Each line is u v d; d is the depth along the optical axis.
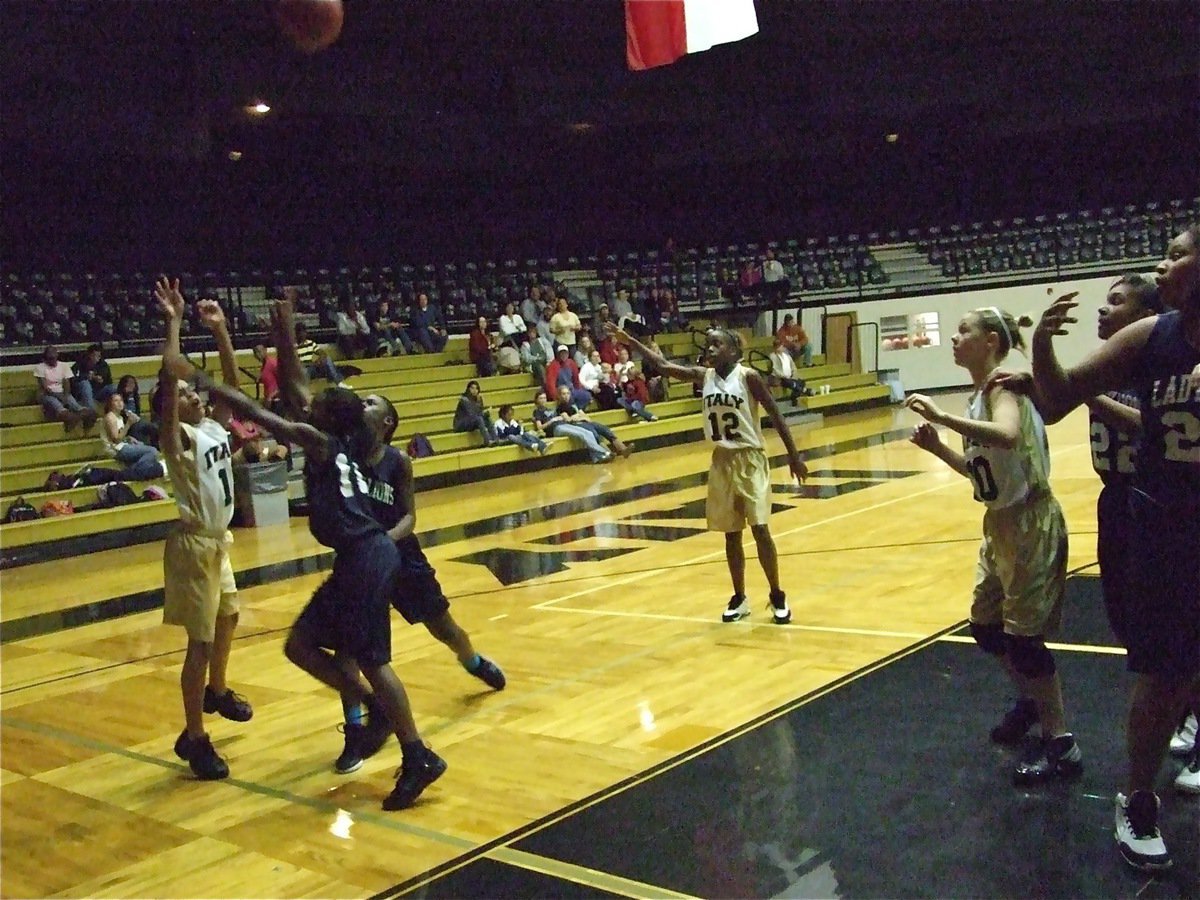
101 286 18.91
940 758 4.30
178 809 4.51
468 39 20.67
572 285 24.02
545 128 24.33
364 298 20.56
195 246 21.47
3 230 19.20
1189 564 3.17
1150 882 3.25
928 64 24.30
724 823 3.88
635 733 4.92
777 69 24.39
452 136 22.94
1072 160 26.95
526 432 17.05
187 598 4.78
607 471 15.98
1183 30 23.55
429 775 4.31
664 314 23.02
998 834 3.62
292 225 22.80
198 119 19.05
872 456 14.79
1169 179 26.09
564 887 3.52
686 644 6.32
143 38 17.77
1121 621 3.52
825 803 3.97
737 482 6.53
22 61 16.47
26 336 16.94
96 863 4.04
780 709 5.05
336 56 20.16
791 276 25.92
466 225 25.12
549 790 4.34
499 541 10.62
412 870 3.74
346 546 4.39
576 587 8.21
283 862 3.90
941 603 6.73
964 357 4.11
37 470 13.73
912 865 3.45
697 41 11.67
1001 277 25.44
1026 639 3.99
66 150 18.19
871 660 5.68
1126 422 3.68
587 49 22.33
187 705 4.83
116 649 7.62
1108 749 4.26
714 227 27.52
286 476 13.61
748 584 7.79
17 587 10.51
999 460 3.93
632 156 26.14
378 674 4.31
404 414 17.33
